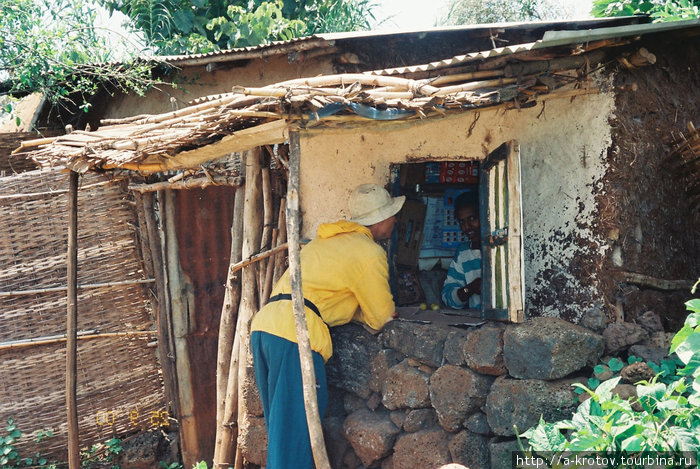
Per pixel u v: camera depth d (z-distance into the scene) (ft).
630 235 16.78
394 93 14.57
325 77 14.56
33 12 27.61
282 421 16.01
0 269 22.50
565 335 14.98
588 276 16.61
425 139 18.81
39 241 22.70
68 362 20.02
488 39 22.53
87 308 22.93
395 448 16.75
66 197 22.80
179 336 23.18
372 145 19.43
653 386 12.12
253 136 16.08
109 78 27.89
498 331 15.56
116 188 23.21
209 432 23.17
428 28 20.83
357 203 17.92
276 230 20.48
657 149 17.95
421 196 21.66
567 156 17.10
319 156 19.98
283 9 36.47
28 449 22.70
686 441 10.95
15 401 22.63
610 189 16.49
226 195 22.49
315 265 16.97
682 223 18.86
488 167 16.72
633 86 16.89
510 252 15.24
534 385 14.93
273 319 16.58
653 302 17.20
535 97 16.37
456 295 20.18
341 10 38.40
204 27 34.94
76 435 19.95
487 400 15.51
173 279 23.11
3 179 22.59
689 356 11.98
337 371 18.22
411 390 16.72
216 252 22.74
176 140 16.05
